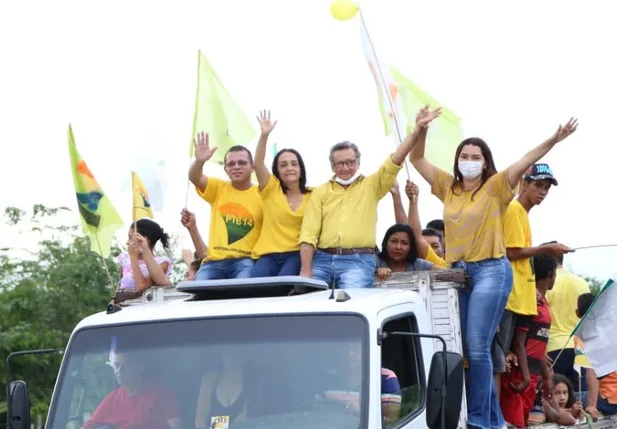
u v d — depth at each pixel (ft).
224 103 34.78
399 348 22.81
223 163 34.60
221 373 21.27
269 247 30.48
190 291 24.47
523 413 31.17
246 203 31.35
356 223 29.40
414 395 23.15
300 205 30.48
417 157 30.01
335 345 21.04
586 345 32.78
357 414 20.29
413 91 34.71
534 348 32.07
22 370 70.38
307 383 20.84
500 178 28.19
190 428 20.99
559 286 38.34
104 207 34.94
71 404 21.67
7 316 73.92
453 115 34.71
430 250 33.60
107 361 21.86
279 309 21.66
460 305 28.30
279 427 20.58
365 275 29.14
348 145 29.73
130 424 21.25
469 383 27.76
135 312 22.40
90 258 80.23
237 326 21.65
